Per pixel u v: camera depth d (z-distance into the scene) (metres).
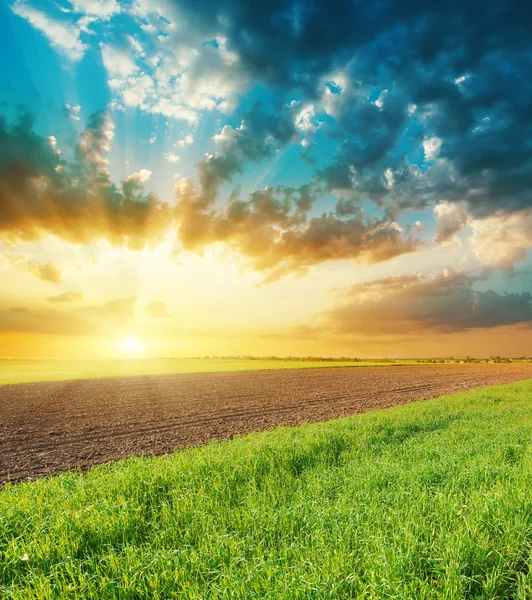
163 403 25.98
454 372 71.56
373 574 3.60
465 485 6.26
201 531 4.99
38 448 13.08
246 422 18.14
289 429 13.09
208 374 62.62
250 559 4.23
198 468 7.57
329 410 22.14
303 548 4.30
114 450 12.58
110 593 3.72
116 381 46.41
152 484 6.60
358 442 10.19
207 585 3.77
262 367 92.38
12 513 5.43
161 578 3.90
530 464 7.15
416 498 5.68
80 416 20.45
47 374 59.19
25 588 3.84
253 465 7.84
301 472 7.84
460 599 3.40
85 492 6.56
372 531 4.56
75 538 4.80
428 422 13.46
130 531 5.05
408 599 3.30
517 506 5.03
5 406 24.52
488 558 4.03
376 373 68.06
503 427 11.93
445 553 4.00
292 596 3.46
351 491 6.19
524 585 3.64
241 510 5.59
